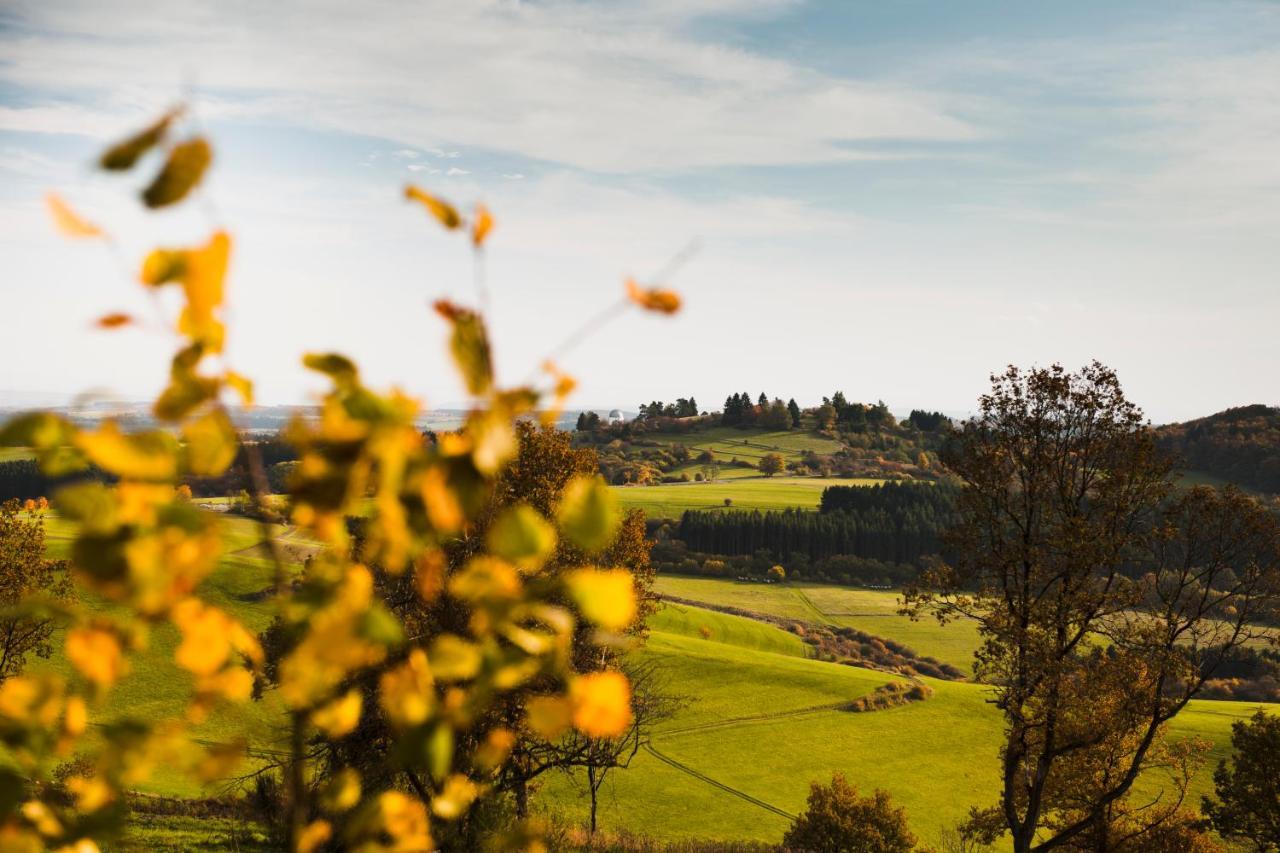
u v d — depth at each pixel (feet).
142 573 3.11
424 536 3.36
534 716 3.37
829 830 147.33
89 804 3.58
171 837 62.64
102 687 3.44
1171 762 84.89
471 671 3.46
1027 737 72.95
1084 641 68.28
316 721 3.74
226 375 3.13
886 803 151.12
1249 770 94.58
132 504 3.12
